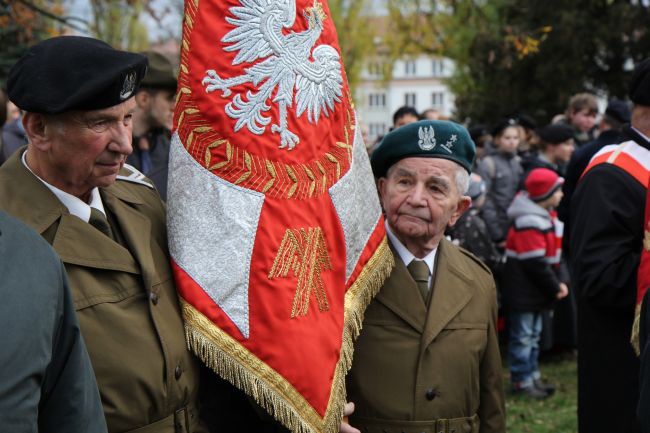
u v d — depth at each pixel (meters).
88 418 1.55
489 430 2.47
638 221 2.87
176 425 1.91
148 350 1.84
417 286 2.39
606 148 3.06
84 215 1.88
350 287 2.24
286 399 1.98
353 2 23.83
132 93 1.80
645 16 17.06
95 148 1.77
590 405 2.98
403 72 54.59
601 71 18.38
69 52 1.73
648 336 2.04
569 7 17.27
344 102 2.30
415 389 2.28
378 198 2.39
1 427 1.34
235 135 2.05
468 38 17.56
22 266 1.44
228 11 2.07
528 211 5.20
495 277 5.76
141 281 1.91
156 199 2.21
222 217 2.02
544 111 18.39
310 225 2.10
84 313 1.78
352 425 2.30
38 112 1.72
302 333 2.02
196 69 2.07
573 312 6.09
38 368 1.41
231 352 1.97
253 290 2.00
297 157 2.12
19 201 1.80
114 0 7.81
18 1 5.88
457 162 2.34
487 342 2.48
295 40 2.13
